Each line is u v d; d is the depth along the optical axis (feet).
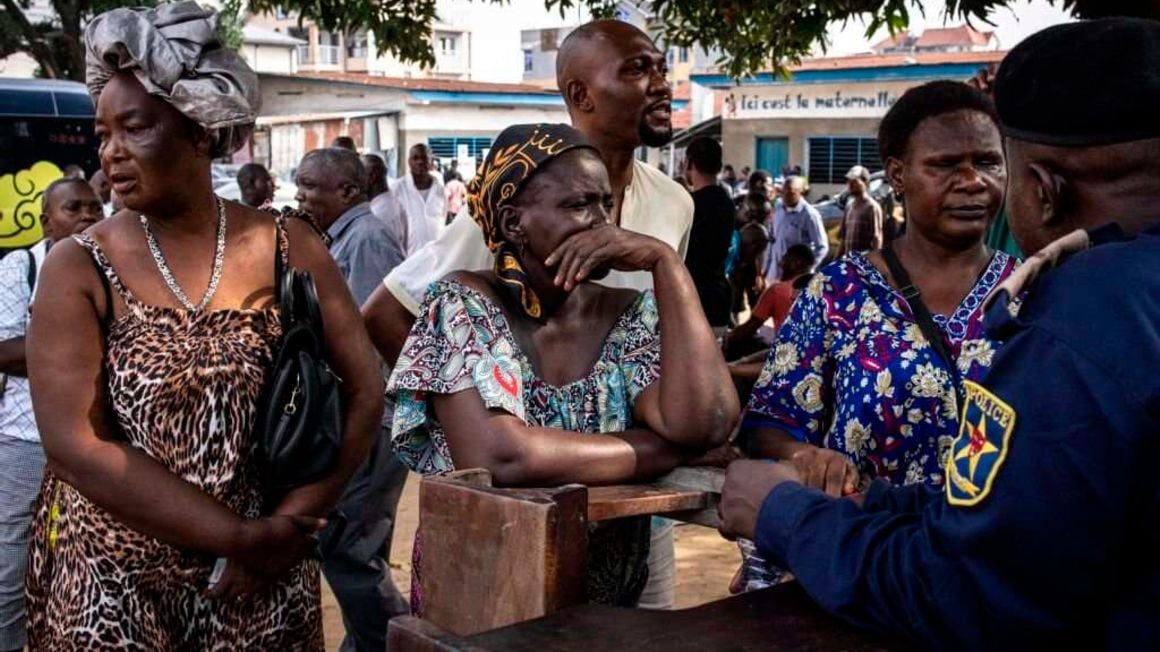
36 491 11.64
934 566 4.29
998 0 14.02
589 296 7.23
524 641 4.61
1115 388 3.93
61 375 7.14
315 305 7.69
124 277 7.41
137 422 7.21
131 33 7.07
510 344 6.75
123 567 7.30
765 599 5.07
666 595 9.30
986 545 4.12
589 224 6.69
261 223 8.01
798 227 41.55
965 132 7.23
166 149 7.30
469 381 6.52
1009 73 4.67
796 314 7.75
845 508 4.90
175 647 7.45
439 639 4.94
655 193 10.16
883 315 7.43
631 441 6.57
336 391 7.63
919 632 4.37
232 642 7.51
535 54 192.44
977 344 7.18
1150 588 4.06
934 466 7.26
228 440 7.35
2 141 29.50
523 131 6.89
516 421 6.43
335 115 88.28
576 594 5.09
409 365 6.68
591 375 6.96
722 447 7.04
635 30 9.70
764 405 7.76
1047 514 3.98
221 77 7.34
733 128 94.48
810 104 90.58
